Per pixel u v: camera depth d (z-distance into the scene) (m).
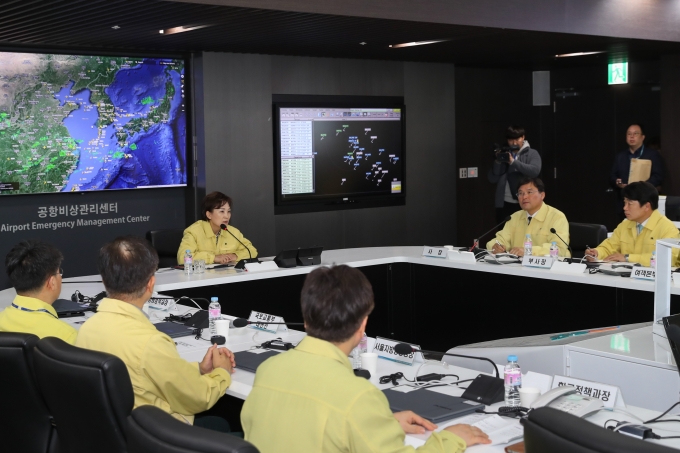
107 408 1.98
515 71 10.09
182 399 2.29
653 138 9.16
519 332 4.64
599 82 9.95
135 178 6.93
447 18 5.84
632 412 2.16
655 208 4.70
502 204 7.91
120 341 2.26
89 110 6.60
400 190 8.57
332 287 1.73
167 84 7.05
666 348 2.77
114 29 5.66
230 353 2.67
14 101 6.21
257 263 4.84
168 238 5.47
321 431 1.61
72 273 6.76
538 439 1.40
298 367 1.71
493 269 4.75
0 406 2.42
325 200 8.02
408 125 8.62
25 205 6.47
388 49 7.43
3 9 4.74
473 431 1.90
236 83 7.33
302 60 7.77
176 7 4.83
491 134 9.96
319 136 7.91
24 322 2.77
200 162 7.23
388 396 2.31
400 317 5.32
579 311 4.31
